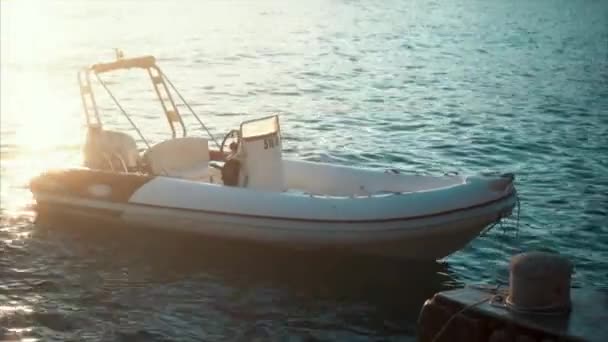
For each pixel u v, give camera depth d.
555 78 26.20
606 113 20.61
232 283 10.09
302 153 16.77
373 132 18.69
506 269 10.59
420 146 17.34
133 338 8.70
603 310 6.50
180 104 22.06
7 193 13.70
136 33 37.16
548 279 6.41
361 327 9.02
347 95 23.34
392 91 23.92
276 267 10.52
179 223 11.06
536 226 12.07
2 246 11.17
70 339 8.66
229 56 30.75
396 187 11.26
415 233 10.14
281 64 28.97
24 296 9.68
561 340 6.12
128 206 11.35
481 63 29.36
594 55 31.06
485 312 6.53
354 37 36.38
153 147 11.84
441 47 33.50
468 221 10.12
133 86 24.81
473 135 18.23
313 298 9.71
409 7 49.69
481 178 10.44
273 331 8.89
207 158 12.23
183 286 10.02
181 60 29.72
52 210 12.12
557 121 19.67
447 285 10.10
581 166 15.53
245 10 47.38
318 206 10.38
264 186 11.17
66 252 11.00
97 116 12.48
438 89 24.25
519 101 22.28
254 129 11.09
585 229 11.96
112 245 11.24
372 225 10.16
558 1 53.19
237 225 10.69
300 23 41.53
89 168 12.27
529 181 14.53
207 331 8.88
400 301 9.66
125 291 9.87
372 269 10.48
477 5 51.00
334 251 10.54
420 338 6.96
